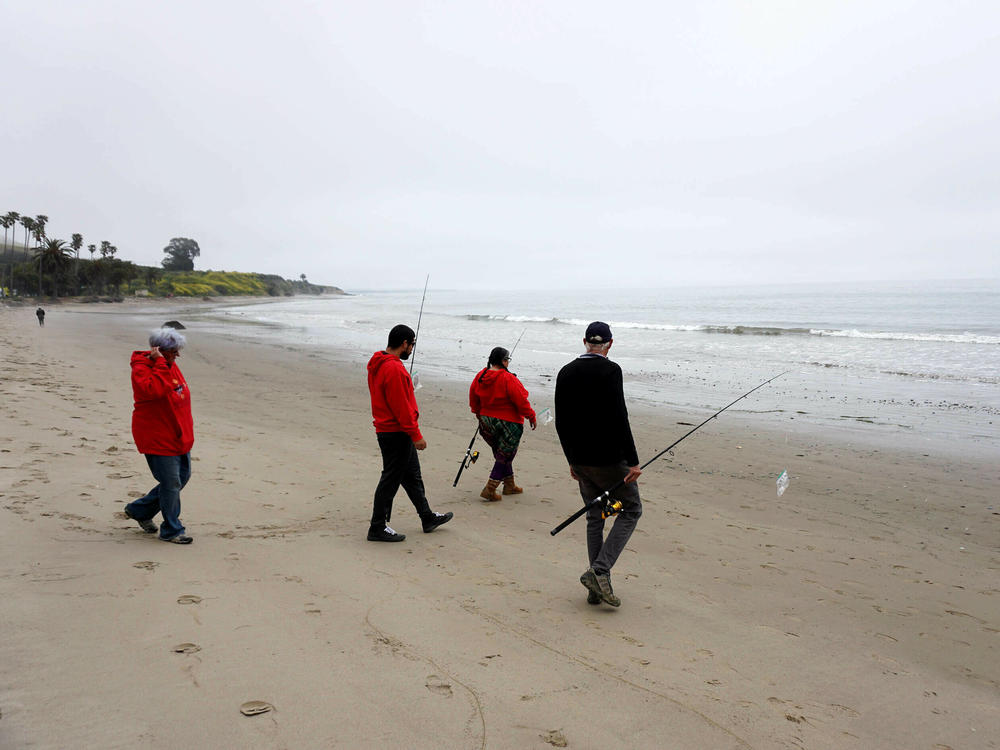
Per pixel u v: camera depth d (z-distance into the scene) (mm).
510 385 6746
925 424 11836
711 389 15852
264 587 3869
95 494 5508
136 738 2250
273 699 2621
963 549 5965
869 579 5098
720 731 2783
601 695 2992
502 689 2941
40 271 91812
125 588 3561
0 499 5047
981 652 3934
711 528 6246
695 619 4105
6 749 2082
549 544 5539
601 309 67062
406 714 2637
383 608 3768
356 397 13938
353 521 5738
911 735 2947
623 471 4105
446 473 8039
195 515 5367
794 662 3594
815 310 53562
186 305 103000
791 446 10148
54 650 2777
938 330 32625
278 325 44250
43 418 8789
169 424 4434
